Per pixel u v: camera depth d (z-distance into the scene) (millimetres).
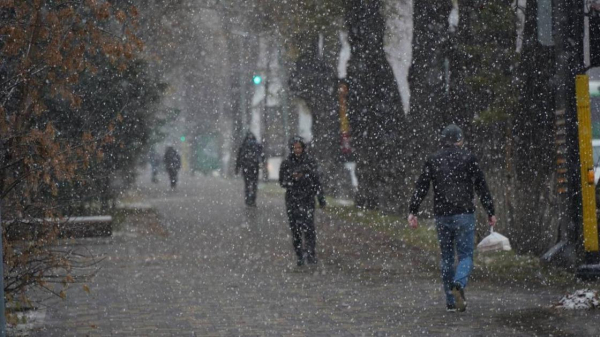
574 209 26344
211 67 103250
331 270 30281
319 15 55938
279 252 36094
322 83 67875
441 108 45281
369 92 53938
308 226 31812
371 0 53906
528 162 30938
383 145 52812
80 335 18797
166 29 55375
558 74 26578
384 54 54094
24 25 17688
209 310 22078
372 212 53188
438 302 22984
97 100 37000
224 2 62562
